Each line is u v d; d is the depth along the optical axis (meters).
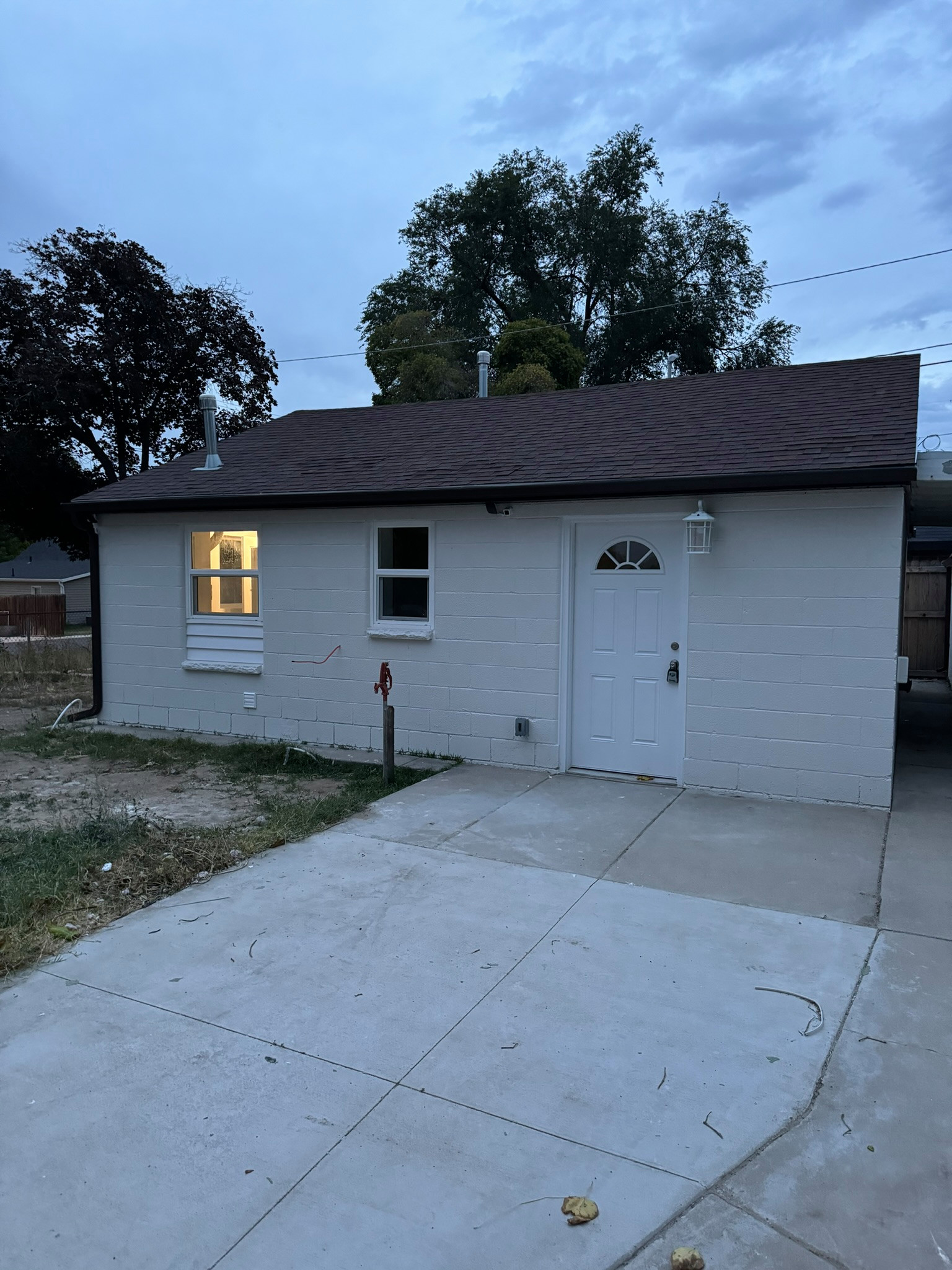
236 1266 2.27
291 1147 2.72
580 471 7.18
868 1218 2.43
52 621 29.61
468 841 5.62
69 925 4.34
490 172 32.56
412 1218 2.43
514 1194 2.52
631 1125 2.82
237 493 8.72
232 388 27.88
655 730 7.21
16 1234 2.38
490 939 4.18
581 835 5.74
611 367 32.81
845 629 6.32
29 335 23.50
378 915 4.46
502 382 23.81
